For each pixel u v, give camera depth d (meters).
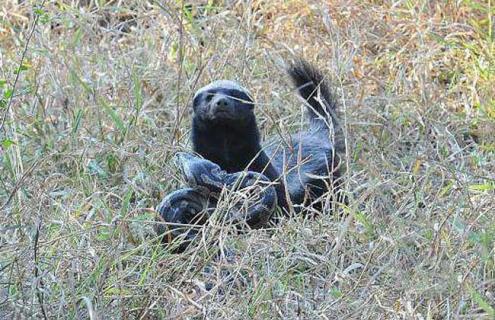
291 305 9.51
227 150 11.35
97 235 10.46
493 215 10.48
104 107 12.79
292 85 13.52
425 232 10.30
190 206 10.41
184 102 13.41
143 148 12.41
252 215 10.41
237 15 15.62
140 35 15.01
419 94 14.11
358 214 10.52
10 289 9.48
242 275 10.00
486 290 9.57
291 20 15.30
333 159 11.59
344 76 14.11
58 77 13.78
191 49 14.60
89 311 8.73
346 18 15.26
